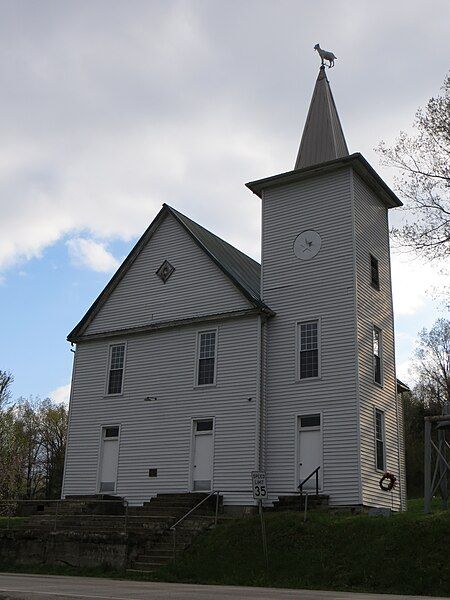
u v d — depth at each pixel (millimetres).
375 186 28234
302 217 27281
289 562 17484
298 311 25984
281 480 24094
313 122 30328
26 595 11703
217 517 21562
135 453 27328
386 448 25250
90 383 29766
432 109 26562
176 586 15250
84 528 22047
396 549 16547
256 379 25234
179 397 26938
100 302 30672
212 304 27297
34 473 79625
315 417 24328
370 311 26031
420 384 73000
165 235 29781
